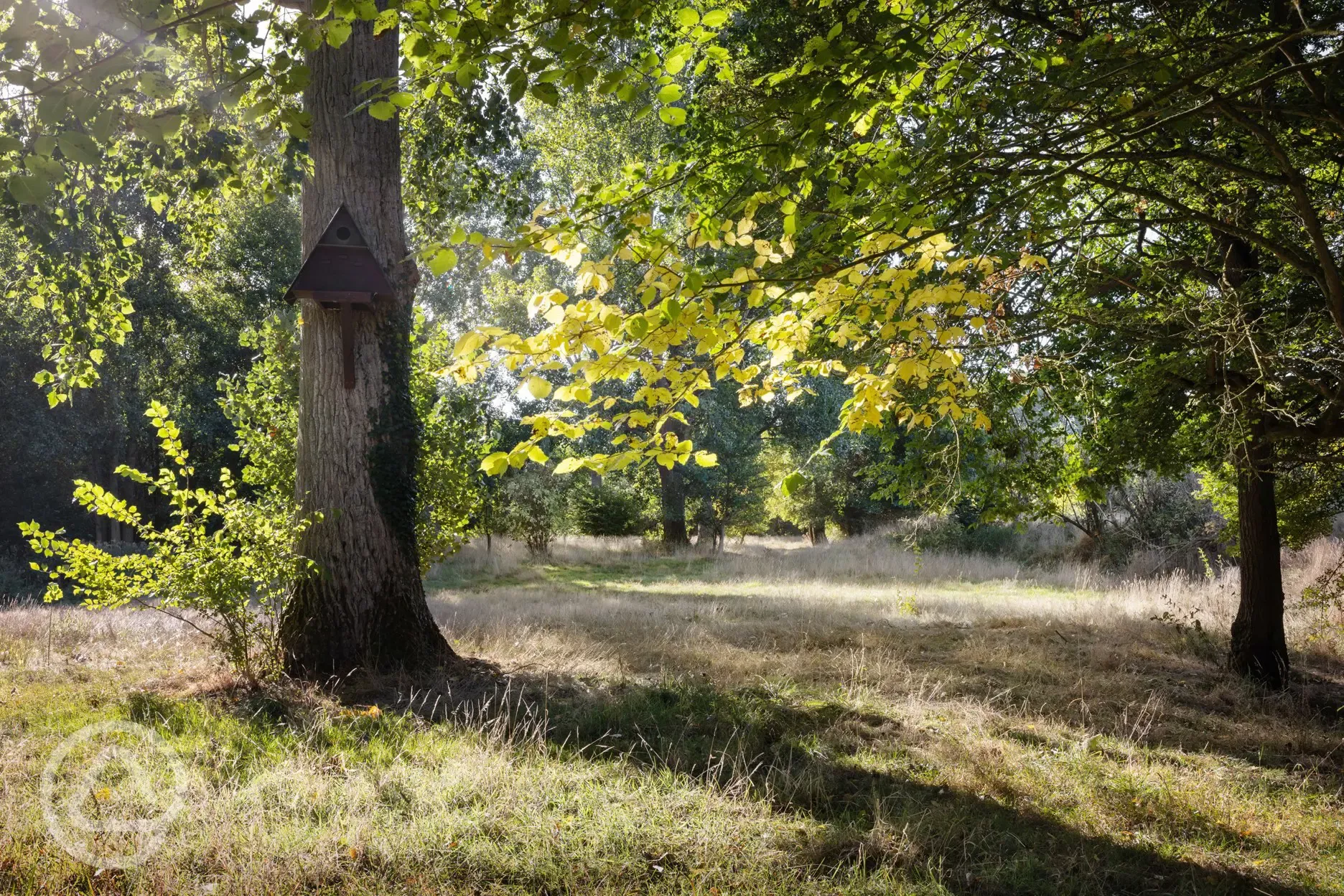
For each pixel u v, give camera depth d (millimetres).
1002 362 6273
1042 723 6734
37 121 3064
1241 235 4832
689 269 2785
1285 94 5773
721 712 6500
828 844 4277
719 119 4379
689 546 27875
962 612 13156
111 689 6973
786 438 29844
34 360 22625
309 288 7773
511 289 25969
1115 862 4324
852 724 6367
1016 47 5336
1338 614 10633
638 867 3975
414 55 2844
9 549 22172
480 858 3967
